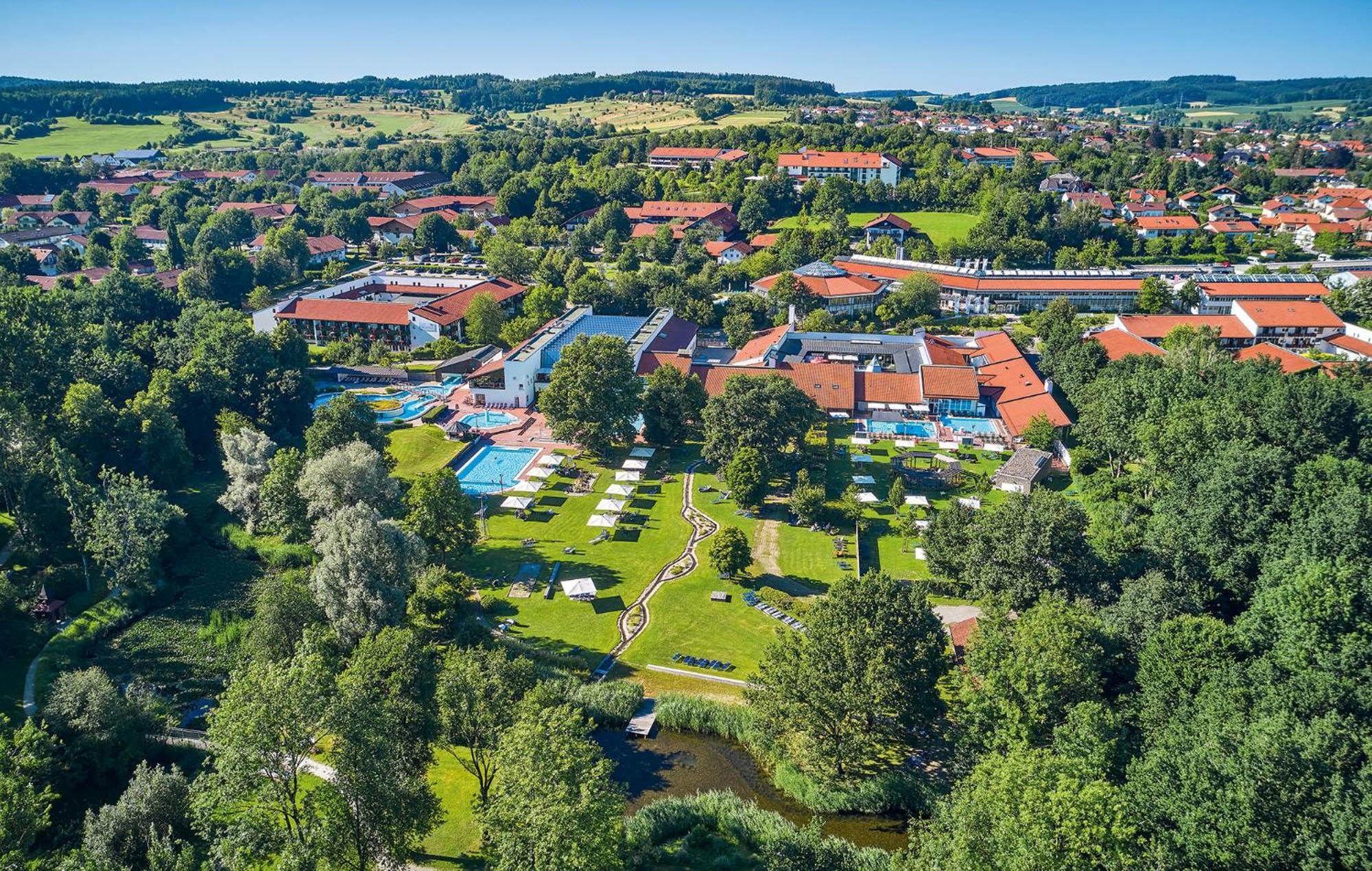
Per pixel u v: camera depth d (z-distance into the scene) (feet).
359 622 288.92
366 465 364.58
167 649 326.85
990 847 187.93
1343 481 320.50
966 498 446.19
